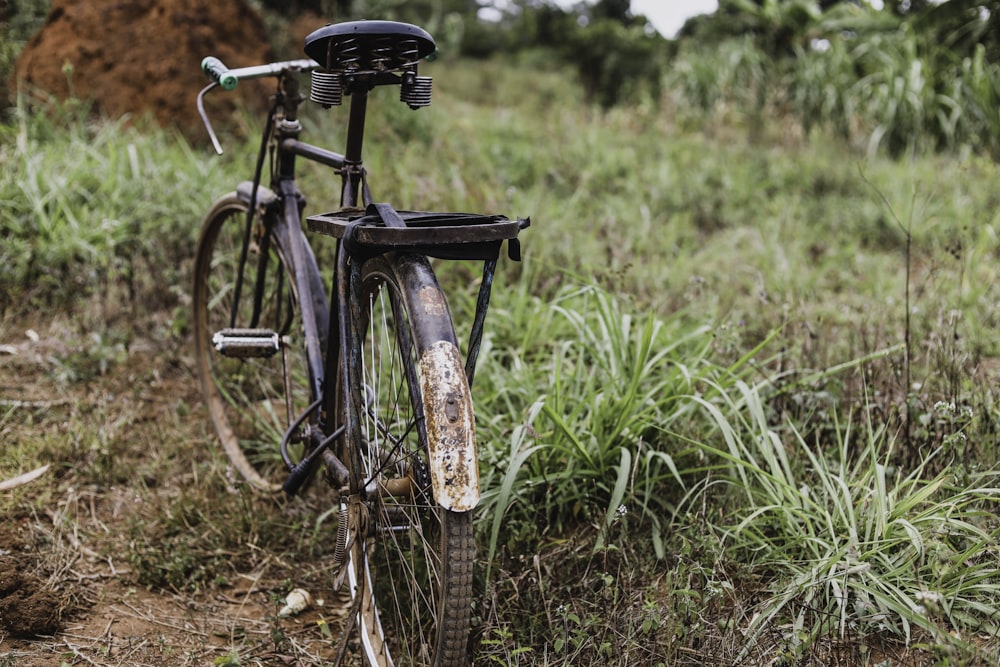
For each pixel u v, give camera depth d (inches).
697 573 98.1
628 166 283.9
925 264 205.8
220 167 205.5
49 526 113.6
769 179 287.1
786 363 137.2
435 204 196.2
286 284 152.6
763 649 87.7
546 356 139.3
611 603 93.6
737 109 393.4
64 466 126.4
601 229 211.8
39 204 175.2
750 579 98.3
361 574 90.1
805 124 375.6
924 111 340.5
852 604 92.0
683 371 113.7
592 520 107.3
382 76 89.0
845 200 267.9
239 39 250.4
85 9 238.2
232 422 138.7
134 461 129.6
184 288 168.2
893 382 131.3
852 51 418.0
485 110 390.9
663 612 92.3
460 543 74.4
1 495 116.0
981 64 345.7
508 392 127.0
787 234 234.1
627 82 496.7
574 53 534.3
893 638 90.6
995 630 86.6
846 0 464.1
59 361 149.8
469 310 152.9
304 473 101.4
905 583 91.1
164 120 232.8
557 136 322.0
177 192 187.6
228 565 110.7
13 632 93.9
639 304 158.6
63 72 230.8
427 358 74.6
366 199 97.5
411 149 233.9
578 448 106.0
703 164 299.0
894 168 294.0
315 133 244.5
